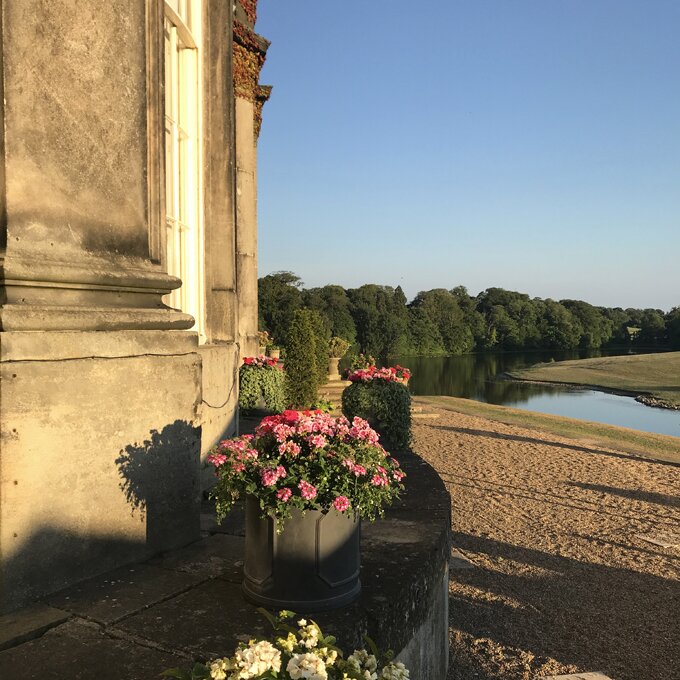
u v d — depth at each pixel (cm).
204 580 277
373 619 244
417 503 402
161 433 314
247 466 247
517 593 525
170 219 439
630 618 477
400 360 8588
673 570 588
